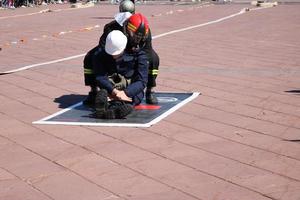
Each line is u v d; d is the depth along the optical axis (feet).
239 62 39.86
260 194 16.20
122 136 21.74
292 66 38.09
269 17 73.51
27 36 57.57
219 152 19.88
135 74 24.89
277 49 46.39
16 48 48.67
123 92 24.16
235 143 20.90
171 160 19.07
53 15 85.92
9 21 76.38
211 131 22.44
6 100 28.37
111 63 24.44
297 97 28.40
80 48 47.96
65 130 22.67
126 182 17.21
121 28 24.82
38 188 16.87
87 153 19.86
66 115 24.99
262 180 17.24
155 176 17.66
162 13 82.33
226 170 18.12
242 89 30.45
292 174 17.72
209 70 36.42
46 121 24.03
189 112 25.35
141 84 24.49
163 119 24.13
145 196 16.16
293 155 19.51
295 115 24.89
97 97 23.86
